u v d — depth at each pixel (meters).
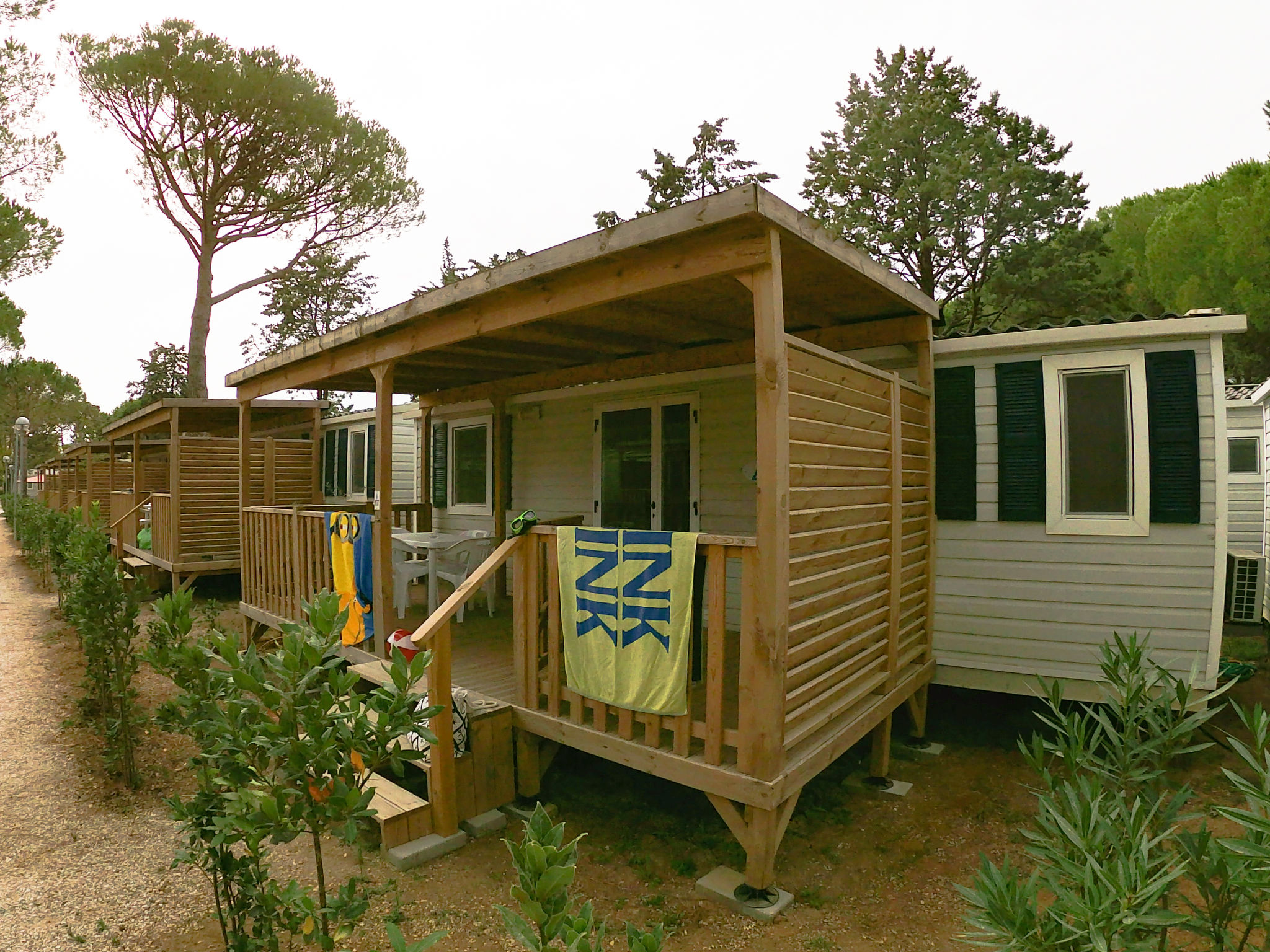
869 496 4.25
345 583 5.83
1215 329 4.70
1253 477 10.09
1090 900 1.80
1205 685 4.77
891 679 4.60
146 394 32.88
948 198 16.16
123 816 4.49
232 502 11.30
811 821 4.30
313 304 31.75
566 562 4.06
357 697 2.38
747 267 3.22
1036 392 5.22
